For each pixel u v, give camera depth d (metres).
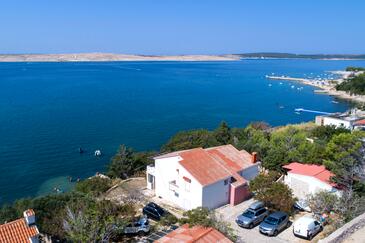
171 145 75.31
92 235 30.66
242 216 39.94
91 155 86.50
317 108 167.25
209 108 160.12
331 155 51.88
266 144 66.69
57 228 33.53
